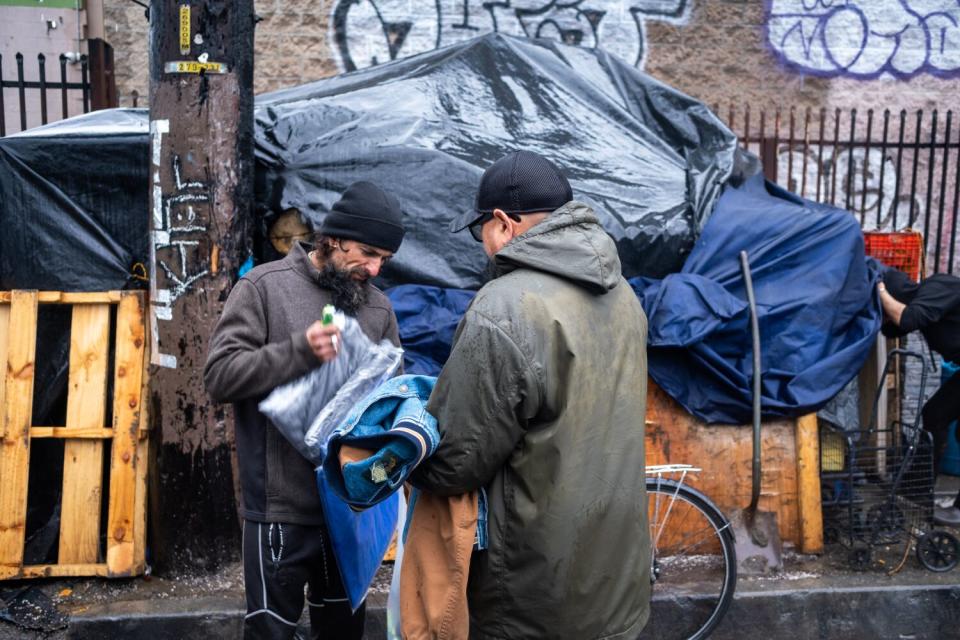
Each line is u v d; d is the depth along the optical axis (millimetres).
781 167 7305
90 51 6457
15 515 4180
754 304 4473
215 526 4160
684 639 4094
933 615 4230
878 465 4801
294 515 2783
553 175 2332
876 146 6500
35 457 4457
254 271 2854
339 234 2834
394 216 2865
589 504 2145
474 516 2182
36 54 6816
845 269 4684
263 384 2650
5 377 4277
